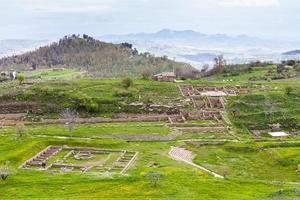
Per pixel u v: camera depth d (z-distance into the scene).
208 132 166.00
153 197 84.56
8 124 176.50
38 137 146.75
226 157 135.75
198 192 88.50
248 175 117.50
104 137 153.88
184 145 147.62
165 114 189.88
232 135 162.12
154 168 113.81
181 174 105.12
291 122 180.50
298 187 96.19
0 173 99.31
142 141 152.88
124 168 114.50
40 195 87.44
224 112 191.50
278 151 136.50
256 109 193.62
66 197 85.00
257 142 150.12
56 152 132.38
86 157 126.69
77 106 194.50
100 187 92.62
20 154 123.94
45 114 190.00
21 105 198.00
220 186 93.94
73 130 161.50
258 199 83.12
